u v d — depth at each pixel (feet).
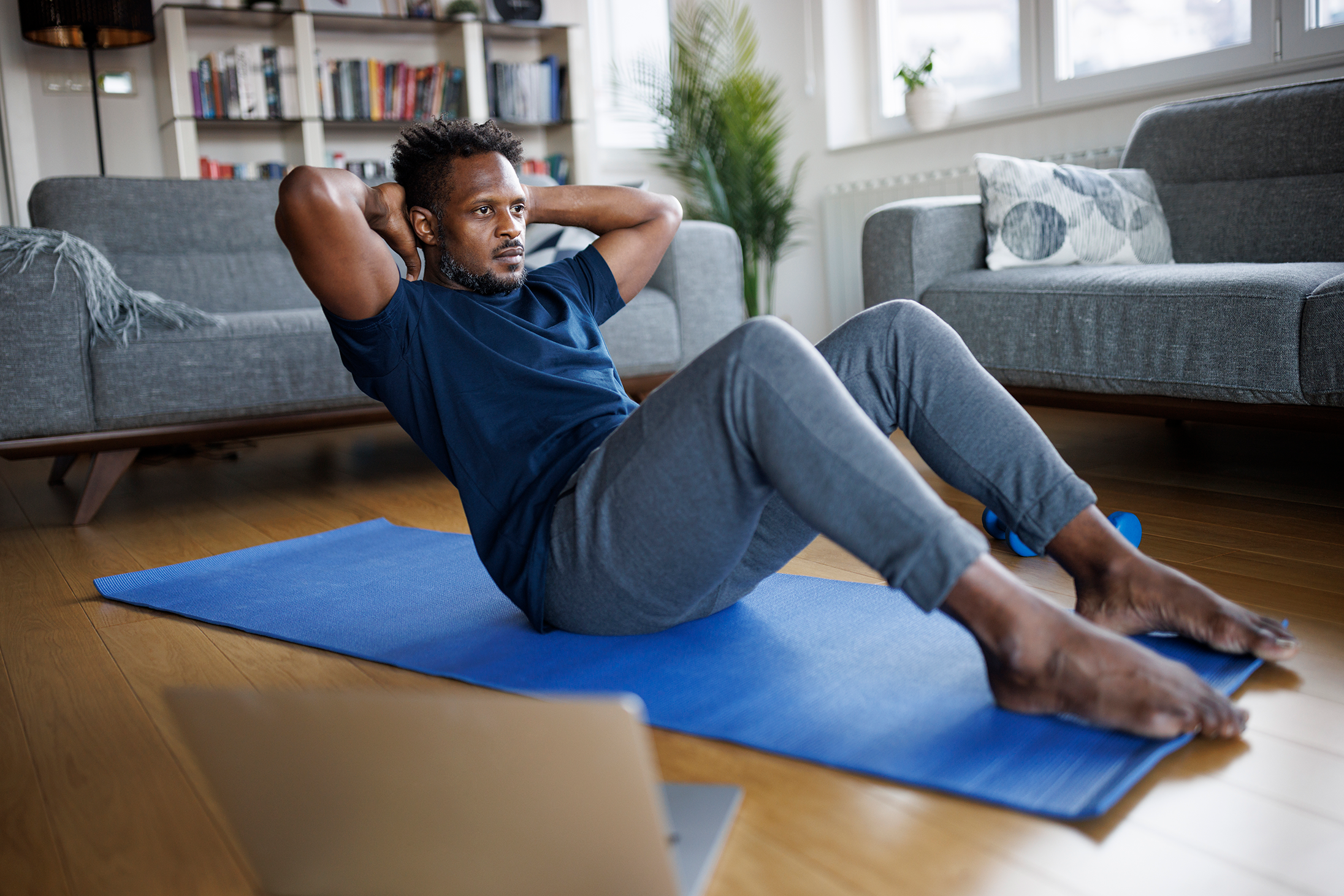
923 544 2.90
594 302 4.58
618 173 16.98
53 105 14.44
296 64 14.78
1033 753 2.97
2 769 3.49
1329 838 2.56
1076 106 11.54
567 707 2.11
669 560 3.46
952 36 13.50
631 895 2.25
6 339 7.17
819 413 2.98
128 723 3.83
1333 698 3.33
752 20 15.89
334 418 8.32
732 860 2.61
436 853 2.39
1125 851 2.54
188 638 4.79
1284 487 6.61
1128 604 3.55
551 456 3.85
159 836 2.97
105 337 7.49
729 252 9.87
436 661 4.11
